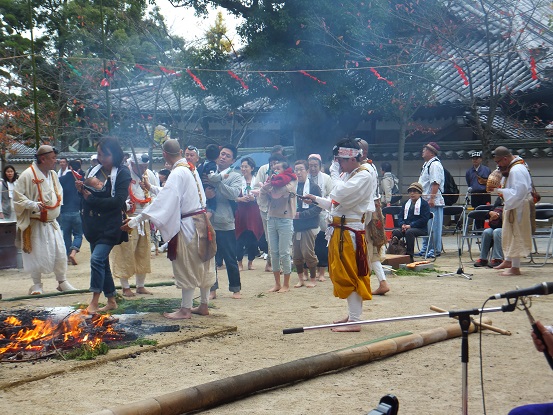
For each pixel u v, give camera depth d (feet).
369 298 24.07
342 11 59.72
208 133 83.97
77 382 18.02
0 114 78.84
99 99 77.97
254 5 64.18
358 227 24.16
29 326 23.70
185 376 18.54
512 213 37.19
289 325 24.98
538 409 10.87
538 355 20.51
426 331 22.40
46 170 33.30
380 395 17.02
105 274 27.58
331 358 18.95
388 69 62.49
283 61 60.59
